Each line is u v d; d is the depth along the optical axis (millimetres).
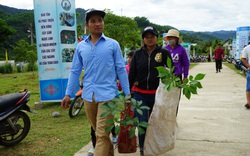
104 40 3254
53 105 8148
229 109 6832
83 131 5410
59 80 8031
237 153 4086
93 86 3223
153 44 3850
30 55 19750
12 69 27344
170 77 3193
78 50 3352
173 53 5109
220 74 16219
